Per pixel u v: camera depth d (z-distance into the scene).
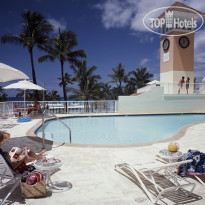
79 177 3.36
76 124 11.39
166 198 2.64
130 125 11.23
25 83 11.52
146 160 3.29
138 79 39.53
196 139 6.37
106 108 15.69
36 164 2.76
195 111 15.80
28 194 2.63
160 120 12.81
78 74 28.02
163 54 18.28
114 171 3.63
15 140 6.16
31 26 21.27
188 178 3.29
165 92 16.55
